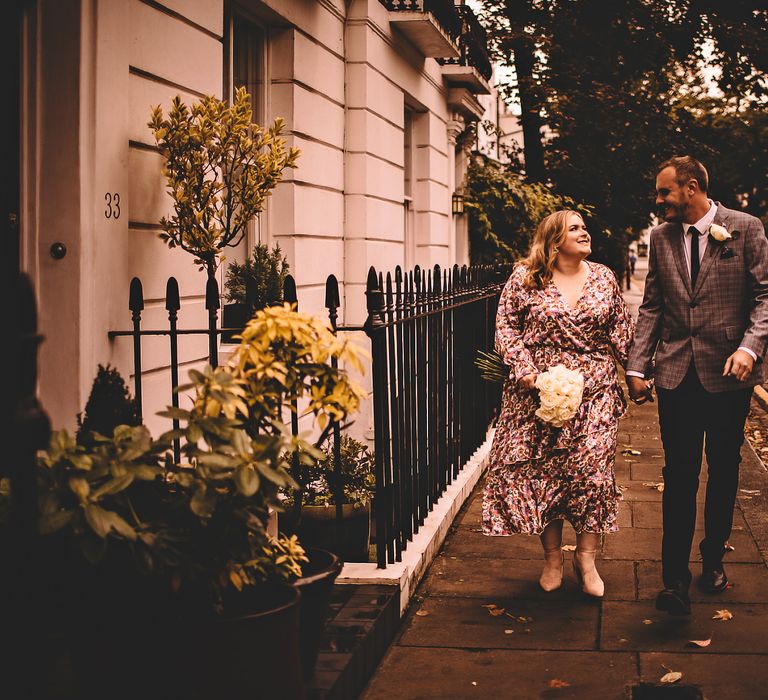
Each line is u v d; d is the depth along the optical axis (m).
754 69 17.19
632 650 4.12
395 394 4.87
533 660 4.04
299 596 2.91
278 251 6.61
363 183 9.12
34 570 2.30
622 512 6.43
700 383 4.50
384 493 4.70
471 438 7.48
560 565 4.95
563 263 4.82
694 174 4.54
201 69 5.64
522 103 17.55
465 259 15.00
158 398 5.04
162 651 2.67
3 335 2.06
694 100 24.09
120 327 4.63
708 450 4.72
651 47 16.61
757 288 4.43
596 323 4.73
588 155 18.64
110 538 2.61
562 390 4.47
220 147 4.88
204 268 5.44
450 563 5.40
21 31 4.27
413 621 4.52
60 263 4.34
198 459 2.65
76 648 2.71
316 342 3.07
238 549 2.74
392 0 9.86
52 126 4.33
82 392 4.35
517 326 4.86
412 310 5.29
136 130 4.86
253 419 3.06
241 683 2.71
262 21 7.47
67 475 2.53
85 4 4.32
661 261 4.64
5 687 2.19
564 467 4.72
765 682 3.78
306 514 5.05
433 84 12.49
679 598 4.35
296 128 7.65
